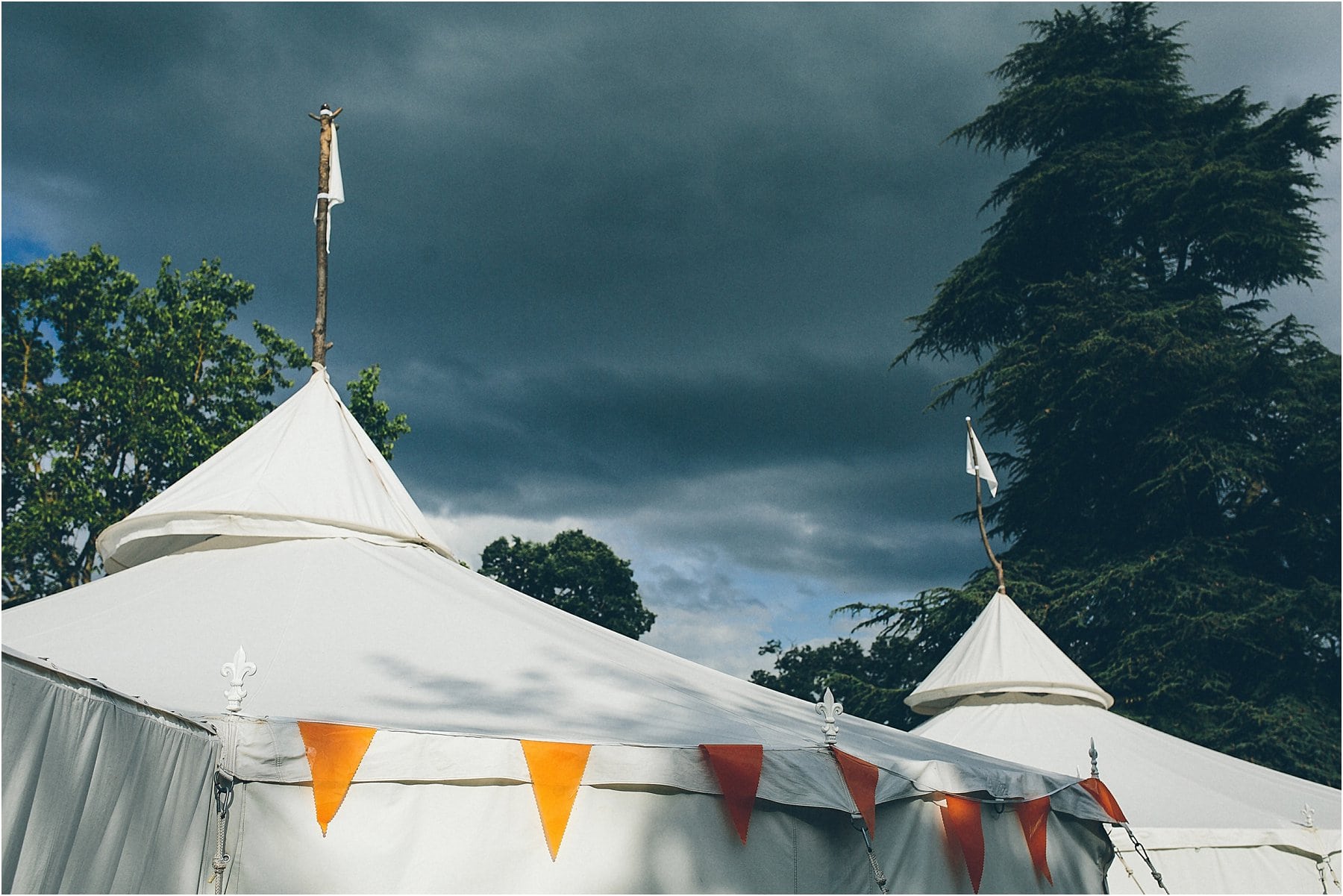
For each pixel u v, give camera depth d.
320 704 4.64
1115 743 10.37
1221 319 22.73
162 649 5.14
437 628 5.64
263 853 4.28
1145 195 23.17
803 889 4.79
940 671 12.30
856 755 5.12
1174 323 22.14
